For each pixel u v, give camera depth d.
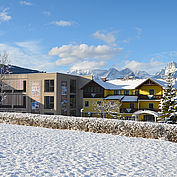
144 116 39.53
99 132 18.45
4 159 9.72
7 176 7.80
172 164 10.28
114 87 42.94
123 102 41.62
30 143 12.99
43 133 16.67
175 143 14.91
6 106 44.97
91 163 9.86
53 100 40.47
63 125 20.11
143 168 9.53
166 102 32.25
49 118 20.92
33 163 9.41
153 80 39.19
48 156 10.55
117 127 17.70
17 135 15.23
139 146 13.55
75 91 45.94
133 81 44.59
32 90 42.62
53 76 40.56
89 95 43.47
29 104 42.84
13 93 44.72
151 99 39.69
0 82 40.72
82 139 15.01
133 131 17.02
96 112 42.41
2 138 13.88
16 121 22.84
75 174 8.40
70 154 11.12
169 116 31.34
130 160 10.63
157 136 16.22
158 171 9.23
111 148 12.80
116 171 8.99
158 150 12.76
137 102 40.22
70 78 44.28
